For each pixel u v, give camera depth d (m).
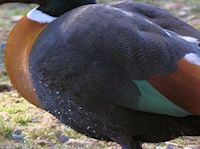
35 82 5.68
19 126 7.19
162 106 5.34
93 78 5.43
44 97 5.70
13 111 7.65
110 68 5.39
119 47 5.38
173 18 5.85
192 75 5.30
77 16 5.54
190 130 5.49
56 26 5.57
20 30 5.79
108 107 5.46
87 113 5.56
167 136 5.61
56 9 5.88
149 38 5.41
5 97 8.17
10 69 5.85
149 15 5.85
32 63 5.61
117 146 6.76
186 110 5.32
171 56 5.35
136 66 5.36
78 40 5.44
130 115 5.46
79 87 5.47
